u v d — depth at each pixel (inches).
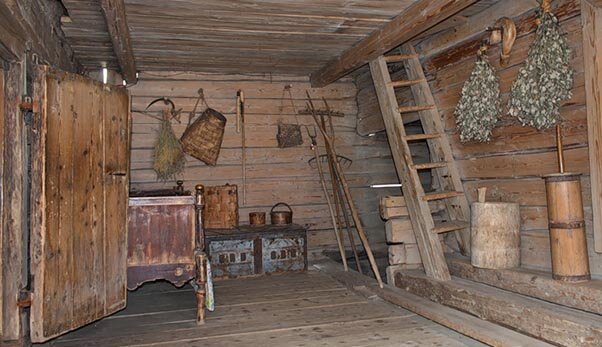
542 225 147.3
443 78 179.3
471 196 177.9
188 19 156.0
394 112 179.8
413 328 140.6
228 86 239.8
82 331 142.6
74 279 126.6
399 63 211.3
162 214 153.3
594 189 121.3
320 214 249.8
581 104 126.3
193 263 153.9
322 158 250.8
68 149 124.3
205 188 225.0
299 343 129.2
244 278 210.4
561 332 117.0
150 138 229.3
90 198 132.4
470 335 129.7
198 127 230.8
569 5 125.6
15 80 115.0
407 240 189.9
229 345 128.9
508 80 149.3
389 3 144.0
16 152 114.6
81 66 218.2
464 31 163.0
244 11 149.1
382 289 180.9
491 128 152.0
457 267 171.5
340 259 250.4
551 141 138.9
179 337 136.2
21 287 115.5
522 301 132.7
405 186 178.4
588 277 126.8
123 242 146.9
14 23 108.7
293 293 184.1
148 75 230.4
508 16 143.6
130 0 139.2
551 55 123.0
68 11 151.4
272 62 218.5
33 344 128.0
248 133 241.3
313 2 141.9
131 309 167.2
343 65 203.2
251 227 224.4
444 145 180.5
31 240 116.4
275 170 244.2
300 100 248.7
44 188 116.6
